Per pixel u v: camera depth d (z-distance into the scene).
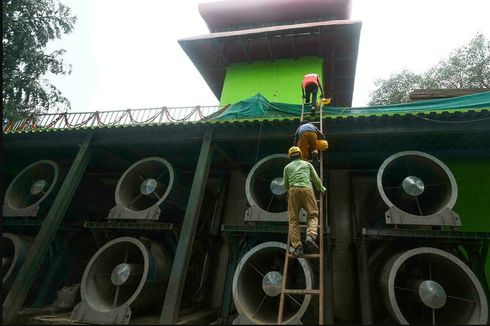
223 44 11.80
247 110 7.33
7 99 12.28
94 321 5.59
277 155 6.52
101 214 9.61
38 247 6.12
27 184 8.29
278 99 11.17
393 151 7.25
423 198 6.71
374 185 7.04
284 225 6.07
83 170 7.23
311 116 6.34
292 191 4.69
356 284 6.89
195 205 5.96
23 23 12.88
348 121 6.02
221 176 9.16
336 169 8.45
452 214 5.32
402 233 5.37
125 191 7.30
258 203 6.75
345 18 12.54
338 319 6.79
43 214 7.71
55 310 6.71
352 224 7.57
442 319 5.50
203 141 6.65
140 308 6.24
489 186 7.09
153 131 7.09
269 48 11.68
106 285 6.54
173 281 5.29
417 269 5.80
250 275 6.15
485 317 4.54
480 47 16.84
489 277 6.30
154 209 6.62
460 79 16.78
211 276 8.01
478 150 7.11
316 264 6.09
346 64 12.42
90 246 8.87
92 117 8.34
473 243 5.48
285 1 12.45
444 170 5.72
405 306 6.09
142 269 6.57
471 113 5.46
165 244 7.32
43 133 7.58
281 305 4.04
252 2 12.73
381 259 5.94
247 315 5.16
